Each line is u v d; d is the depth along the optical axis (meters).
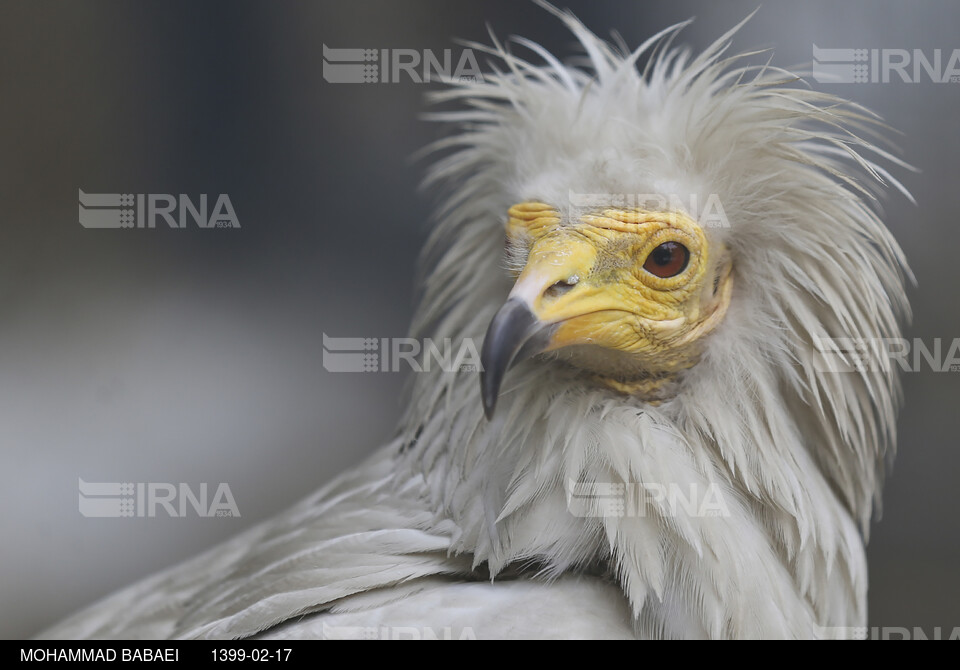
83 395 13.27
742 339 5.20
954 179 11.44
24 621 11.37
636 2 13.06
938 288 11.43
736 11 12.42
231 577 6.01
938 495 11.21
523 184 5.26
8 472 12.32
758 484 5.06
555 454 4.96
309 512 6.32
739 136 5.20
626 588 4.73
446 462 5.33
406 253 14.48
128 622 6.54
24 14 14.35
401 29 14.19
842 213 5.25
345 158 14.62
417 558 5.11
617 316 5.01
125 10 14.59
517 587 4.87
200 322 14.34
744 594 4.82
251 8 14.41
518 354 4.79
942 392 11.20
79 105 14.79
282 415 13.43
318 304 14.59
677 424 5.15
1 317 14.12
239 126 14.77
